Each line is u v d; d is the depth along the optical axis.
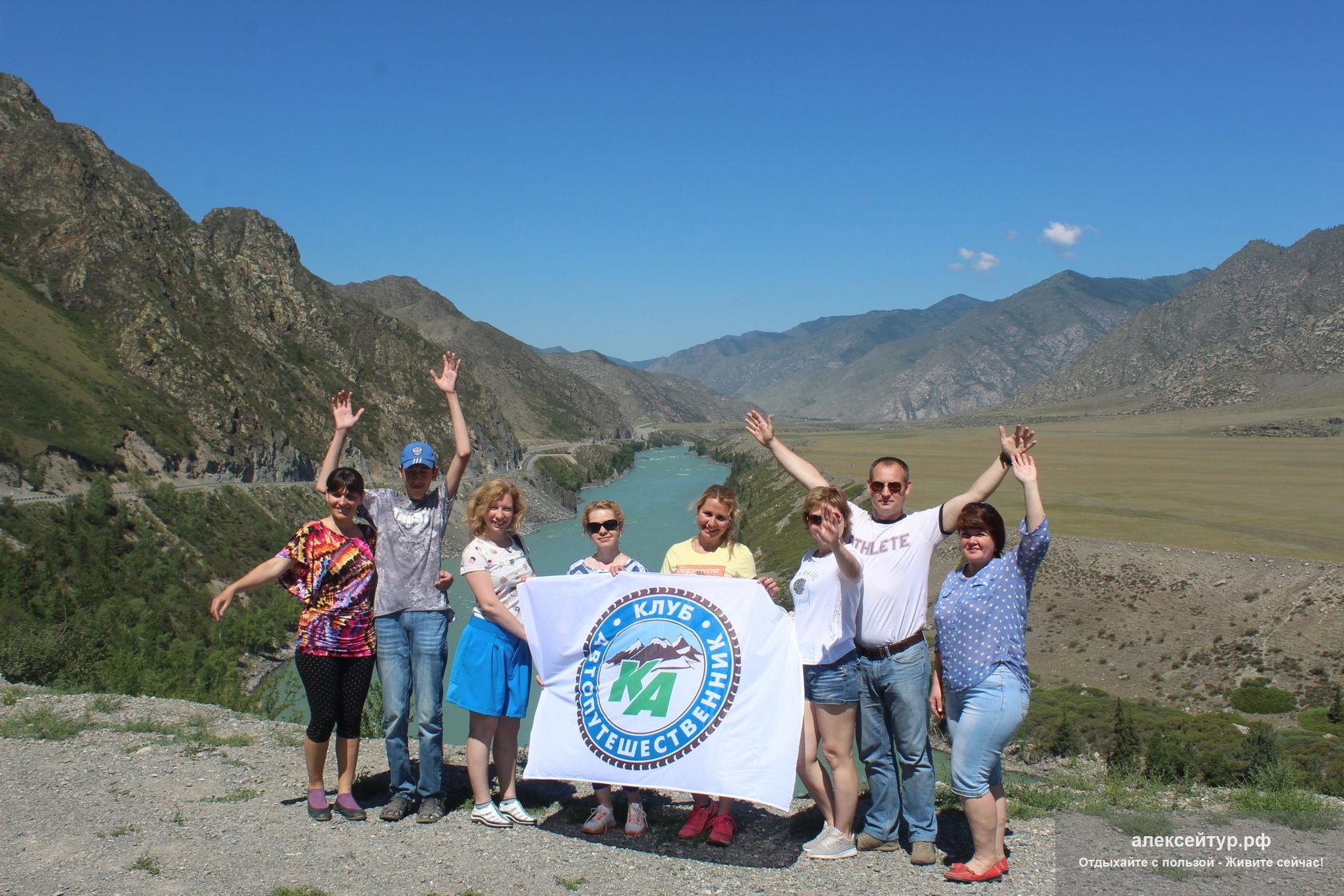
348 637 9.03
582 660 9.04
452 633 50.56
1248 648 47.25
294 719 20.50
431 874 7.82
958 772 7.84
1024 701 7.81
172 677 21.61
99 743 11.56
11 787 9.60
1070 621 55.06
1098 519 80.38
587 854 8.38
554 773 8.77
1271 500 95.19
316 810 9.05
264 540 93.75
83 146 146.25
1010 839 8.97
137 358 118.50
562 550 93.75
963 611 7.93
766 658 8.62
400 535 9.10
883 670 8.18
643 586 9.05
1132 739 28.97
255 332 152.25
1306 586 50.38
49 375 104.81
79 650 19.72
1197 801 10.96
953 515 8.26
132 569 70.81
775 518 103.56
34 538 69.31
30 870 7.59
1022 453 8.23
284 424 133.12
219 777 10.41
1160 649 49.50
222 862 7.89
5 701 13.53
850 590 8.23
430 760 9.13
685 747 8.56
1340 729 37.38
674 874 7.96
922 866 8.21
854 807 8.48
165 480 102.25
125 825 8.69
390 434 160.88
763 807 10.11
